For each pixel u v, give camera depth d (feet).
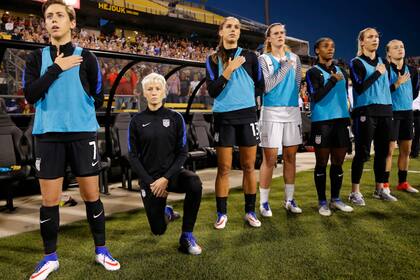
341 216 10.96
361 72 11.71
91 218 7.57
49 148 7.09
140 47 59.52
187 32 71.31
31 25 48.39
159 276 7.15
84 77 7.23
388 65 12.22
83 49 7.38
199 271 7.34
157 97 8.41
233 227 10.12
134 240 9.27
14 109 17.38
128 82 20.11
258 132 9.96
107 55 13.05
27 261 8.08
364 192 13.96
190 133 19.70
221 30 9.80
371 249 8.25
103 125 18.33
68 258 8.13
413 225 9.89
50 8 6.97
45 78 6.64
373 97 11.76
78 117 7.14
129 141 8.65
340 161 11.51
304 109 31.37
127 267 7.61
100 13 57.16
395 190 14.21
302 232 9.57
